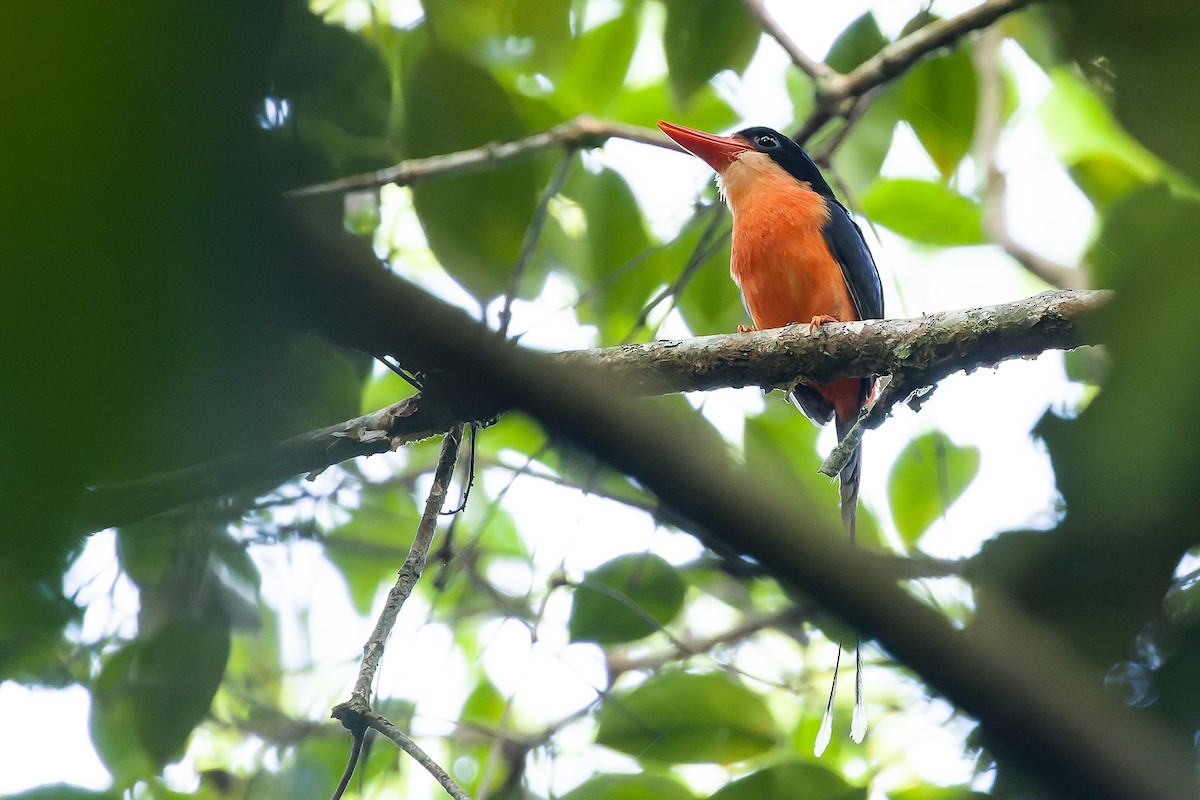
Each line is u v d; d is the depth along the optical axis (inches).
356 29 397.4
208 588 383.2
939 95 422.6
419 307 88.0
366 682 235.5
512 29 388.8
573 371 101.7
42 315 52.8
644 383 323.0
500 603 380.2
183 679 356.2
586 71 446.3
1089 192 450.3
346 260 68.9
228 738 421.4
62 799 331.9
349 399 282.0
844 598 109.9
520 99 409.1
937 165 430.6
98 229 53.1
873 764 391.5
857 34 418.0
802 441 473.7
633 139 380.8
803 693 393.1
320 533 440.1
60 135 52.2
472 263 357.4
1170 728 111.7
